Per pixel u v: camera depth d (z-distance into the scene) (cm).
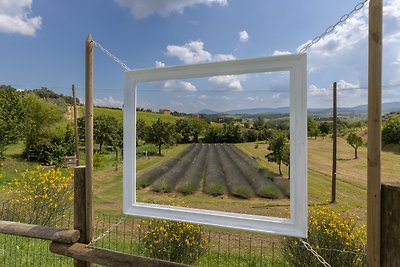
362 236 342
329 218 353
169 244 369
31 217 525
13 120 1641
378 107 136
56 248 220
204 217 190
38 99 2170
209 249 434
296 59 164
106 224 555
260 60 172
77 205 222
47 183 554
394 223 132
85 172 221
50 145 1856
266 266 402
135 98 214
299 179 163
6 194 577
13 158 1809
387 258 133
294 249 350
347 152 1103
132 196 214
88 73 216
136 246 435
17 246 430
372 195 137
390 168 651
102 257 202
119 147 1507
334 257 326
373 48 137
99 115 1561
